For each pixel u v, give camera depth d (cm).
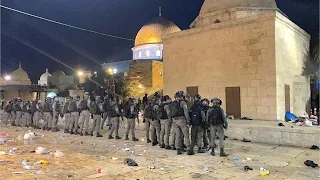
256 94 1627
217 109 927
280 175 680
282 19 1647
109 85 3962
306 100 1970
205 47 1881
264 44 1603
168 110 996
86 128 1524
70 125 1598
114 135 1498
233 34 1742
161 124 1084
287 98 1698
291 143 1108
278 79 1580
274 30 1567
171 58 2081
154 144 1146
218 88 1802
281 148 1060
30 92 4500
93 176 655
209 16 2069
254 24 1648
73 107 1571
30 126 2038
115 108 1350
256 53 1634
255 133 1206
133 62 4369
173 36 2062
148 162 820
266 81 1588
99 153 961
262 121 1497
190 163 809
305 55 2100
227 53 1767
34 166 753
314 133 1052
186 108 954
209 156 919
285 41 1716
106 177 648
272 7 1998
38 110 1923
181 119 956
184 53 2002
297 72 1911
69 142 1235
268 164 802
